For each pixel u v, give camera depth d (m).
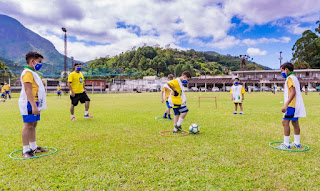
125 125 6.46
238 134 5.18
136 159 3.42
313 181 2.67
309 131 5.53
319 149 3.97
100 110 10.80
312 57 71.38
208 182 2.64
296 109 3.99
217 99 20.58
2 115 9.00
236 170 2.98
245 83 61.12
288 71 4.20
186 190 2.45
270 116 8.41
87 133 5.33
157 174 2.87
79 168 3.08
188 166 3.12
